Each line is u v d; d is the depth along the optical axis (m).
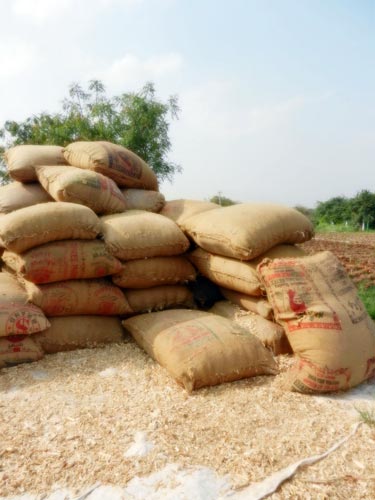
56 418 3.07
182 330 3.83
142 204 5.22
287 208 4.57
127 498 2.31
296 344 3.57
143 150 14.06
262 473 2.50
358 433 2.91
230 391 3.44
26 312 3.93
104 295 4.31
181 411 3.14
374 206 34.47
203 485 2.39
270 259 3.91
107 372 3.79
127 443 2.77
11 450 2.69
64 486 2.40
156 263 4.51
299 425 3.00
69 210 4.07
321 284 3.73
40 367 3.89
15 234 3.85
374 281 8.61
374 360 3.61
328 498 2.32
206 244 4.45
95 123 13.95
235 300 4.61
